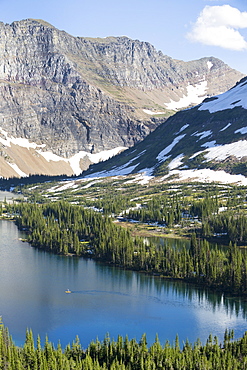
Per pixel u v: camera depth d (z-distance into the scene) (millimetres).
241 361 152625
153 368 146500
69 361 147375
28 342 155375
